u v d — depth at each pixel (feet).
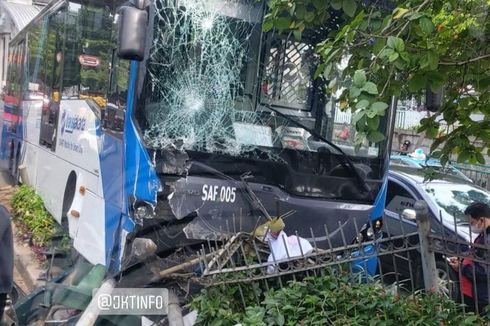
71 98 20.89
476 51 12.36
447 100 13.67
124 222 14.24
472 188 26.63
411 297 12.37
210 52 14.75
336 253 13.05
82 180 18.47
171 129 14.24
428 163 21.25
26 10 37.50
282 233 13.80
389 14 11.03
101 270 14.07
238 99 15.06
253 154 15.03
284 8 11.97
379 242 13.15
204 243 14.01
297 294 11.94
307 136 15.81
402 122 48.26
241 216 14.60
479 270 14.46
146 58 14.06
